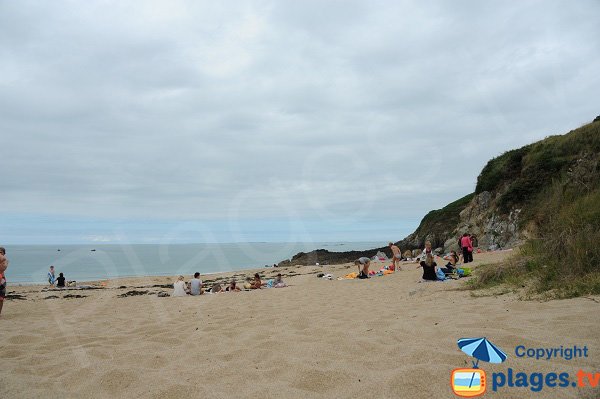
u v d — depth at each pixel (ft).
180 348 16.30
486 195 84.33
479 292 24.06
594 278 19.58
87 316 27.02
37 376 13.25
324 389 10.55
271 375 11.95
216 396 10.46
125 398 10.87
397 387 9.89
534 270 24.30
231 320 22.58
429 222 117.91
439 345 13.06
